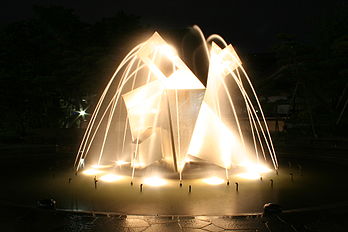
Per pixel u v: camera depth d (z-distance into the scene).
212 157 14.29
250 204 9.68
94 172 15.11
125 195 10.72
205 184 12.34
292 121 34.94
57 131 31.89
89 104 37.75
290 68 32.28
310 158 19.36
